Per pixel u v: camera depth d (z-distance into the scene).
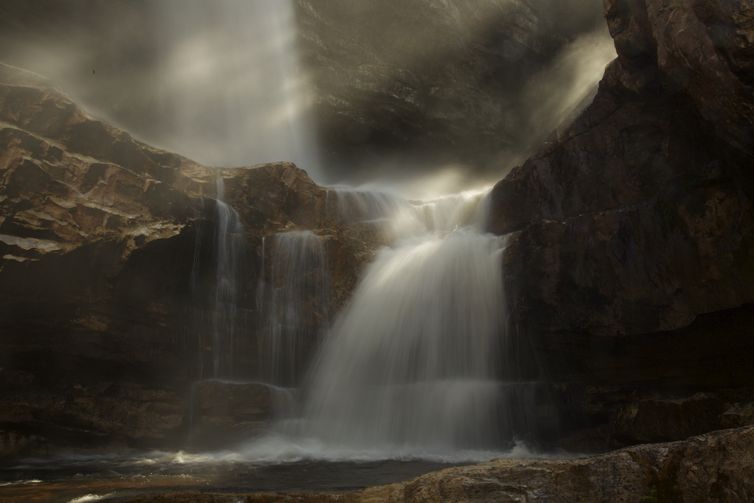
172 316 13.70
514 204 15.21
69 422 12.51
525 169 14.77
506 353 14.18
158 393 13.66
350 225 17.31
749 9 7.64
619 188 12.41
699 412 10.62
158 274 13.26
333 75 23.25
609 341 12.54
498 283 14.31
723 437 4.99
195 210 13.99
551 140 14.06
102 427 12.77
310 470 10.07
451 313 14.91
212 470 10.06
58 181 12.52
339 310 15.88
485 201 16.31
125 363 13.27
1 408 11.88
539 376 14.00
